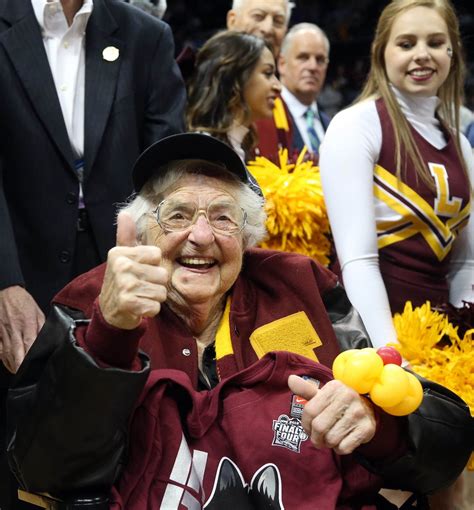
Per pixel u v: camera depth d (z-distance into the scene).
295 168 5.79
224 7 14.54
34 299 4.61
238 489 3.32
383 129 4.95
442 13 5.03
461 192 5.01
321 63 7.71
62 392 2.99
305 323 3.79
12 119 4.61
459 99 5.19
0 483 4.57
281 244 5.49
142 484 3.22
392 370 3.13
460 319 4.42
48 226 4.63
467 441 3.49
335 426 3.13
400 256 4.93
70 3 4.75
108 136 4.73
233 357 3.69
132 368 3.04
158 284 2.94
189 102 5.83
